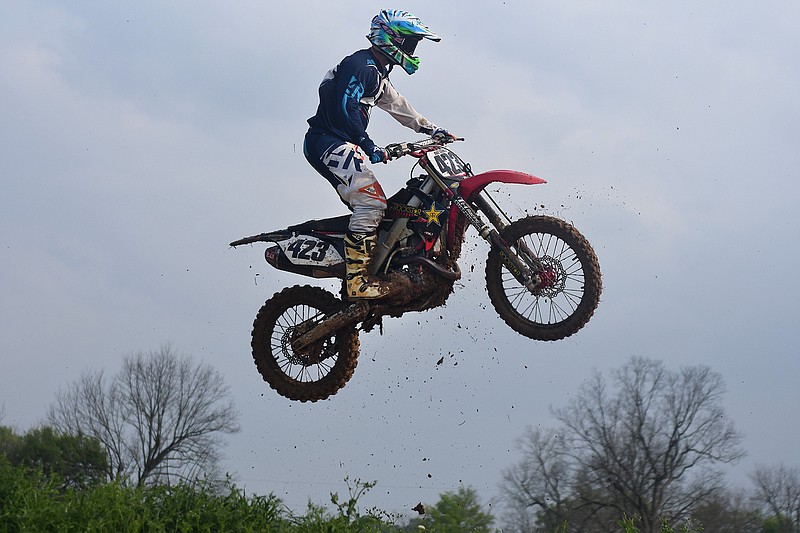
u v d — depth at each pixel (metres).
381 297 7.11
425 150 7.14
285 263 7.43
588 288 6.96
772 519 14.95
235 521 6.56
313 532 6.48
